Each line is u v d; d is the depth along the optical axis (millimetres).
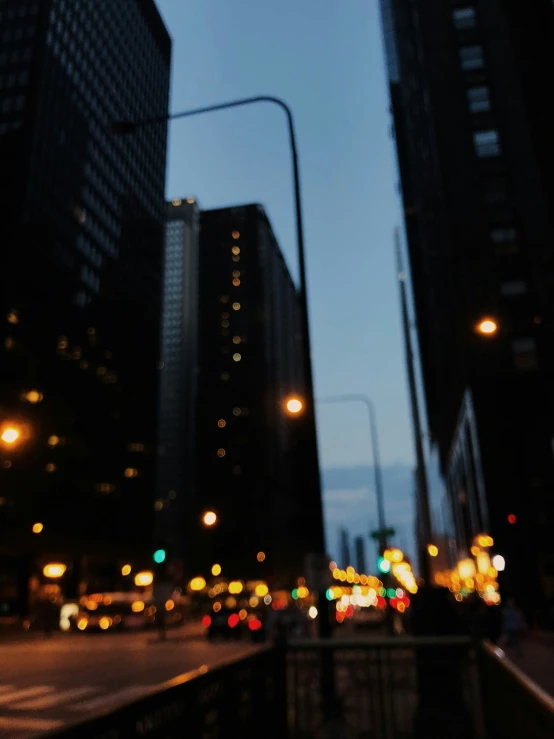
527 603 43156
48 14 86750
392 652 7867
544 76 56688
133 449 98250
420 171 81562
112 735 3271
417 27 70438
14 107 81000
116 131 15570
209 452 164750
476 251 55094
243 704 5695
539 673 15898
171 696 4094
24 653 23516
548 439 48312
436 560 22766
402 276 29938
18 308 73250
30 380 73125
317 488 12617
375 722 7453
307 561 12312
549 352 50312
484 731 6875
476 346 52156
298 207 14172
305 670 7586
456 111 60719
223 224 189750
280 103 15312
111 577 88875
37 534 71750
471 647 7715
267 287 185000
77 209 88312
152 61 122062
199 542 157000
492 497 47688
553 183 51625
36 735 2744
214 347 175500
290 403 16781
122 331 97562
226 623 32344
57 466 76938
